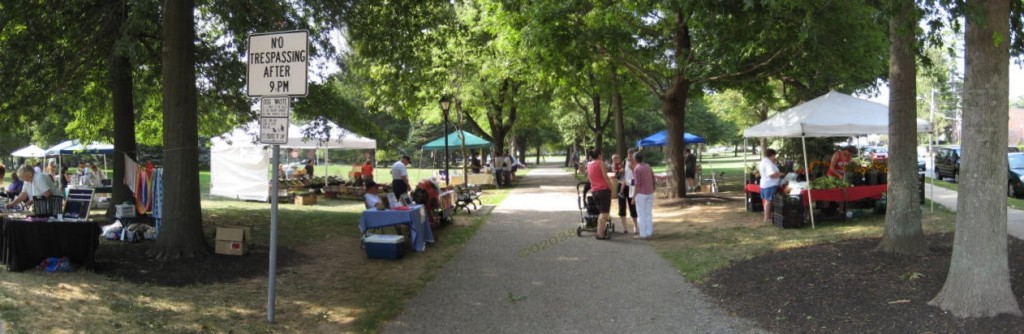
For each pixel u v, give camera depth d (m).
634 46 16.23
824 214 12.34
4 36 10.53
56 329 5.16
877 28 12.95
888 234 7.84
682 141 18.25
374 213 10.09
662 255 9.52
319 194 22.25
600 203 11.12
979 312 5.16
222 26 12.27
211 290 7.31
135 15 9.16
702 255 9.27
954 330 4.99
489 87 26.98
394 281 8.07
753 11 9.16
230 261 8.80
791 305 6.12
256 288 7.56
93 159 40.31
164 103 8.92
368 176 21.80
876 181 12.68
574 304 6.82
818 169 15.73
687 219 13.77
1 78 10.23
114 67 11.56
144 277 7.62
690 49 15.88
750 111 42.69
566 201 19.55
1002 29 5.13
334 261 9.41
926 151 46.50
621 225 13.20
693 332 5.71
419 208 10.57
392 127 62.16
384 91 15.46
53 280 6.92
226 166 19.91
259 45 5.77
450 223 14.01
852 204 12.84
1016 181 18.70
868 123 11.82
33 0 10.02
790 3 9.01
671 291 7.26
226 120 15.64
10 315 5.30
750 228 11.73
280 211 16.11
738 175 33.19
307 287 7.69
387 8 12.47
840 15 10.96
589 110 43.88
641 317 6.25
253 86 5.79
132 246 9.38
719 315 6.19
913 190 7.74
